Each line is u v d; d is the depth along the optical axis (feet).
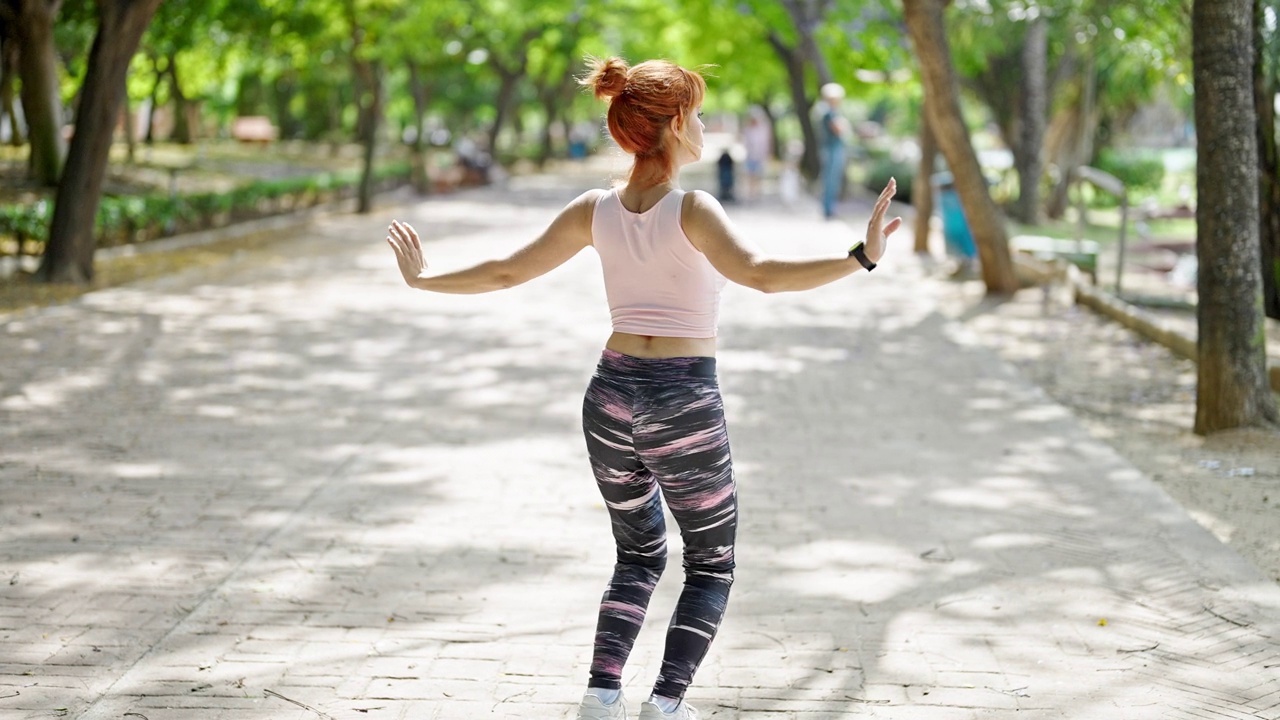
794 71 110.32
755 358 31.30
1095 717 11.97
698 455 10.47
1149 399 26.96
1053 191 86.17
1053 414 25.07
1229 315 22.97
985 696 12.46
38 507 18.62
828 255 9.57
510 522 18.16
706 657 13.46
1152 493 19.43
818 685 12.75
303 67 115.55
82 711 12.09
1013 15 56.49
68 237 42.83
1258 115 33.06
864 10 75.97
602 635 10.96
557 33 118.93
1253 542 17.48
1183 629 14.12
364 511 18.65
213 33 100.22
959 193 42.45
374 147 78.95
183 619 14.44
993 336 35.12
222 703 12.26
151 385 27.35
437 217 75.82
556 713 12.12
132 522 17.98
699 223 10.19
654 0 104.78
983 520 18.26
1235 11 21.72
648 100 10.37
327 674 12.96
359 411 25.17
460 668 13.15
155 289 42.50
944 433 23.57
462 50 116.98
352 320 36.73
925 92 42.04
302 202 75.77
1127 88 77.36
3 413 24.49
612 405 10.57
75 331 33.83
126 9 42.45
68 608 14.75
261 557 16.57
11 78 83.51
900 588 15.56
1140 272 49.85
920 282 46.60
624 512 11.07
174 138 142.61
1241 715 11.98
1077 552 16.80
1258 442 22.45
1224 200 22.62
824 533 17.75
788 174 88.28
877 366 30.25
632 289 10.54
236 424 23.95
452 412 25.17
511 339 33.81
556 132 250.57
